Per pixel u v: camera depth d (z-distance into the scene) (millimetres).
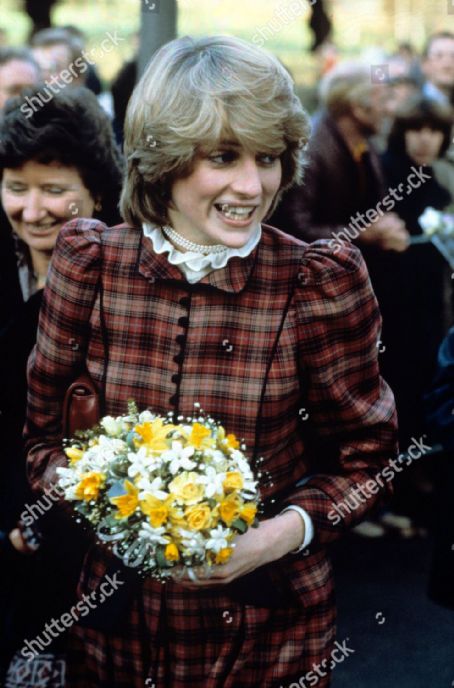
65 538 3459
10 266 3990
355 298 2971
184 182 2812
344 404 3025
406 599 6109
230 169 2770
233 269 2938
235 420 2947
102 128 3822
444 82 8930
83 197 3844
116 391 2994
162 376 2961
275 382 2934
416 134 6762
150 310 2963
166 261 2947
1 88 6930
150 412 2939
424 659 5551
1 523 3773
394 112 6848
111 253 3000
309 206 5891
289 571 3074
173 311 2949
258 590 3018
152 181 2848
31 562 3723
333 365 2984
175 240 2949
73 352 3047
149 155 2812
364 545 6738
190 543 2682
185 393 2947
